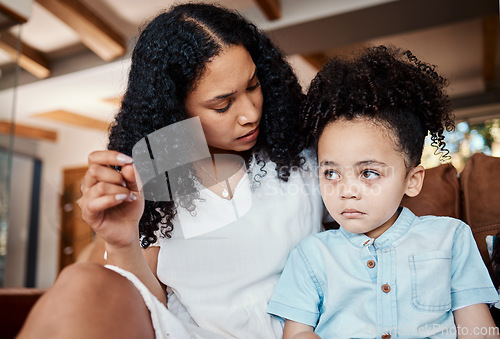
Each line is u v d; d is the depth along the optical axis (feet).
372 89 2.62
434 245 2.67
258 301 2.90
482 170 3.44
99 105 19.30
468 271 2.67
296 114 3.26
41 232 22.57
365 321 2.58
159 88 2.90
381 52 2.99
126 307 1.95
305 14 12.58
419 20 12.26
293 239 3.03
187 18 2.87
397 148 2.58
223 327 2.87
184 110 2.92
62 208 22.47
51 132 23.29
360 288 2.64
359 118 2.60
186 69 2.74
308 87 3.26
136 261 2.53
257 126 2.98
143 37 3.07
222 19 2.85
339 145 2.60
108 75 15.28
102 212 2.30
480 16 11.98
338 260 2.78
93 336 1.73
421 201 3.38
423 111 2.76
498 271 3.04
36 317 1.75
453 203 3.38
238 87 2.75
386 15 12.09
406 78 2.75
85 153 22.99
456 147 14.62
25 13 9.88
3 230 9.93
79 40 14.94
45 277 21.81
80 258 6.33
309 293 2.80
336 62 3.05
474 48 15.98
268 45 3.29
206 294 2.92
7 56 9.62
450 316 2.58
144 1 12.81
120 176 2.25
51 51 15.48
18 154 22.75
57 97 17.28
